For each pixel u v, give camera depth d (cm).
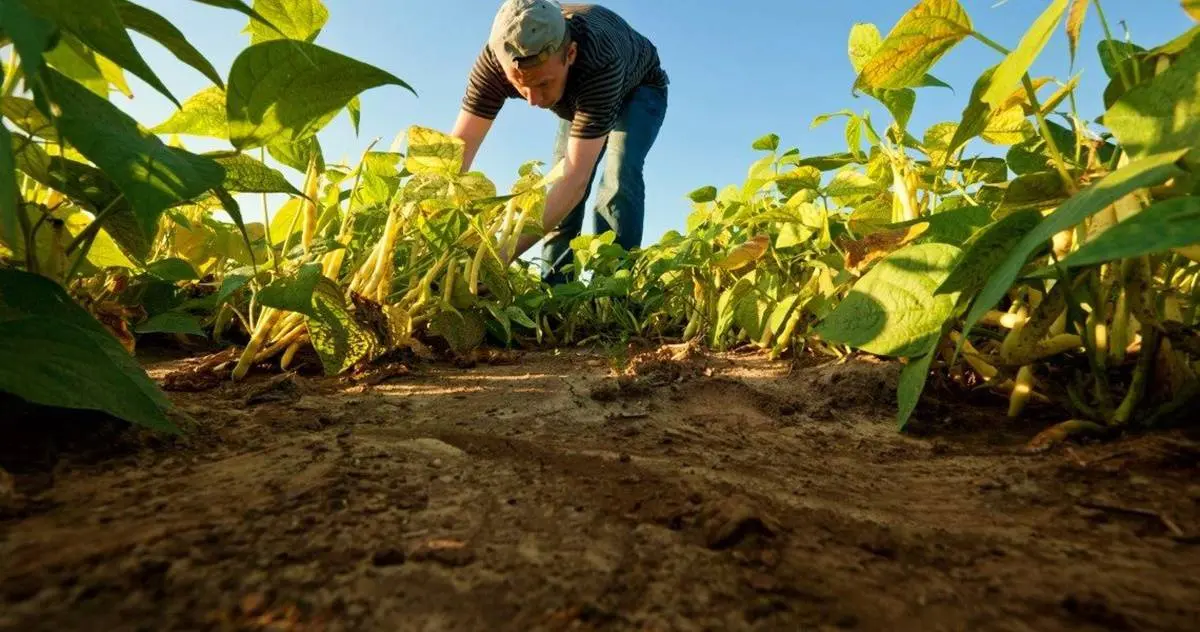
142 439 90
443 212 196
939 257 117
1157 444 90
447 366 184
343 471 80
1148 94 83
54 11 72
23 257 109
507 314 221
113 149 73
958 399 138
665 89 388
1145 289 97
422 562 58
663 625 50
